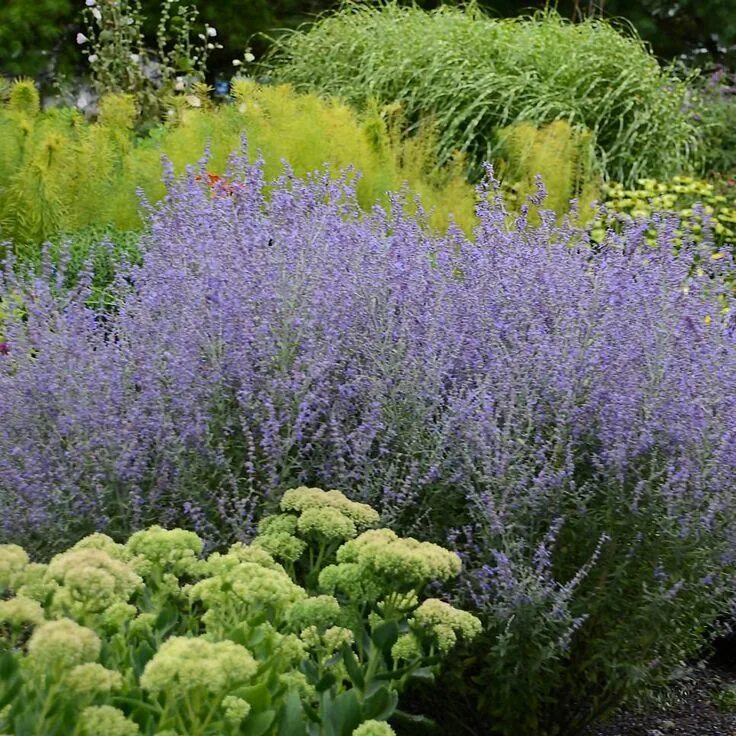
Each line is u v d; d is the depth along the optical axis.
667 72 10.39
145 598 2.42
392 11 11.12
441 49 9.92
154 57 13.84
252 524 3.12
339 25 11.12
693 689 4.00
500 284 3.70
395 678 2.41
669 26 16.02
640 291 3.54
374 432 3.12
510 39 10.37
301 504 2.69
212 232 3.83
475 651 3.13
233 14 14.02
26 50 13.71
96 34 13.84
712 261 3.84
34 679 1.93
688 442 3.13
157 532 2.39
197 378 3.25
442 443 3.15
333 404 3.34
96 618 2.23
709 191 8.29
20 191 5.95
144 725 2.01
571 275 3.69
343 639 2.35
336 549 2.81
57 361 3.30
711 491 3.09
